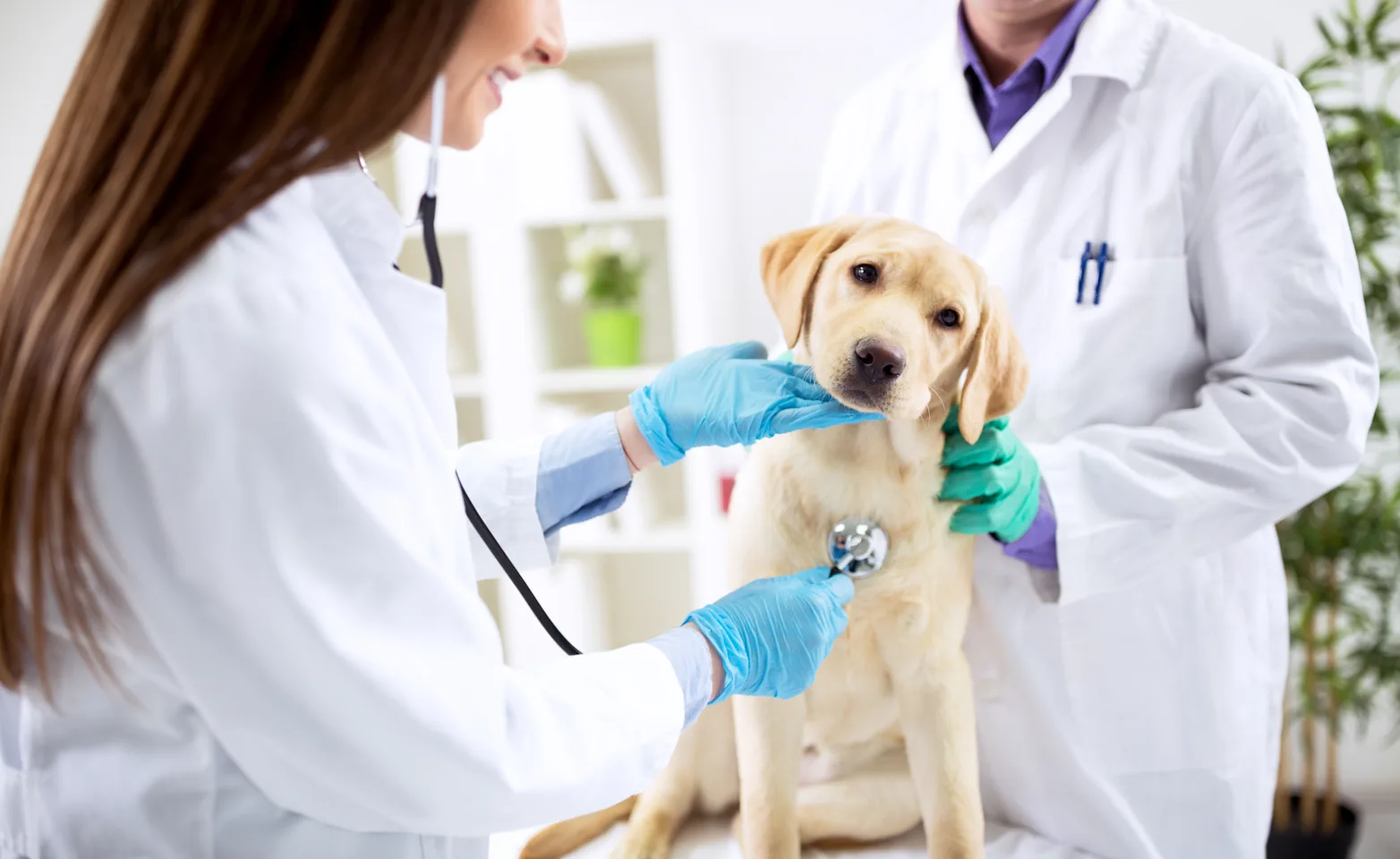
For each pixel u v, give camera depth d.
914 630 0.77
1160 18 0.91
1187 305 0.89
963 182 0.97
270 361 0.48
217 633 0.49
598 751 0.59
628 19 2.07
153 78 0.52
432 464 0.58
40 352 0.49
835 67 2.18
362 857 0.60
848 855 0.84
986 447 0.77
